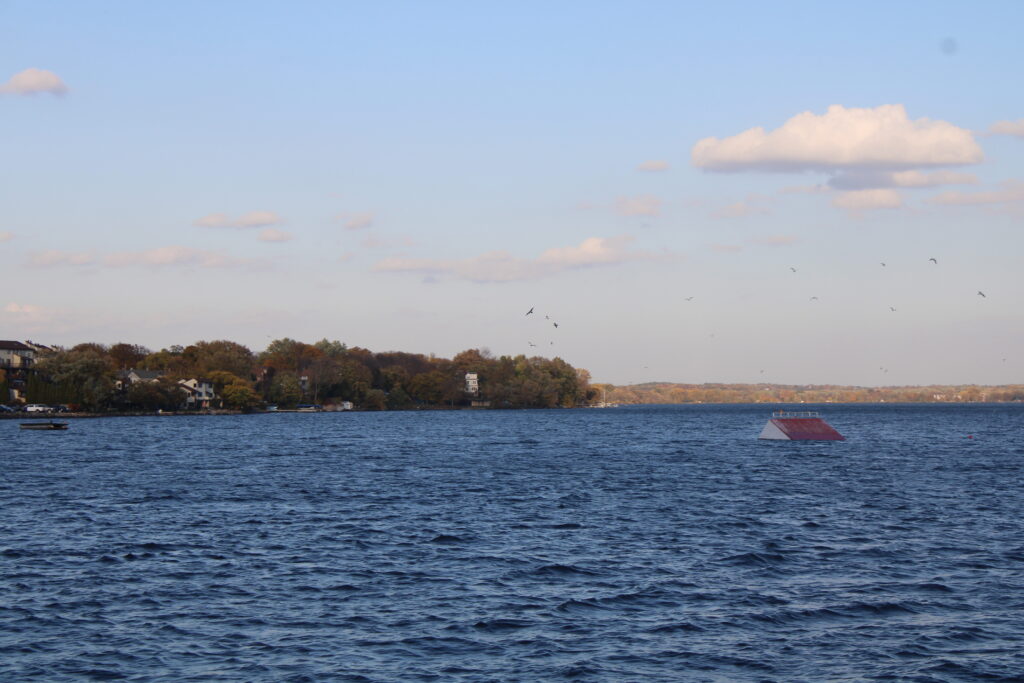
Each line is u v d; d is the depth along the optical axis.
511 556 48.59
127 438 168.88
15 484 84.62
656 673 30.53
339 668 30.91
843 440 169.12
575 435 193.88
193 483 86.56
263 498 74.06
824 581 42.78
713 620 36.34
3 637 34.00
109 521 60.69
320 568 45.44
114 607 38.09
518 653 32.41
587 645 33.28
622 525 59.53
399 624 35.75
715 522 60.91
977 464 111.69
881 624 35.78
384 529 57.53
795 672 30.59
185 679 29.89
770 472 100.56
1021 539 53.81
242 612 37.38
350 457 124.19
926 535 55.34
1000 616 36.78
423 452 135.62
